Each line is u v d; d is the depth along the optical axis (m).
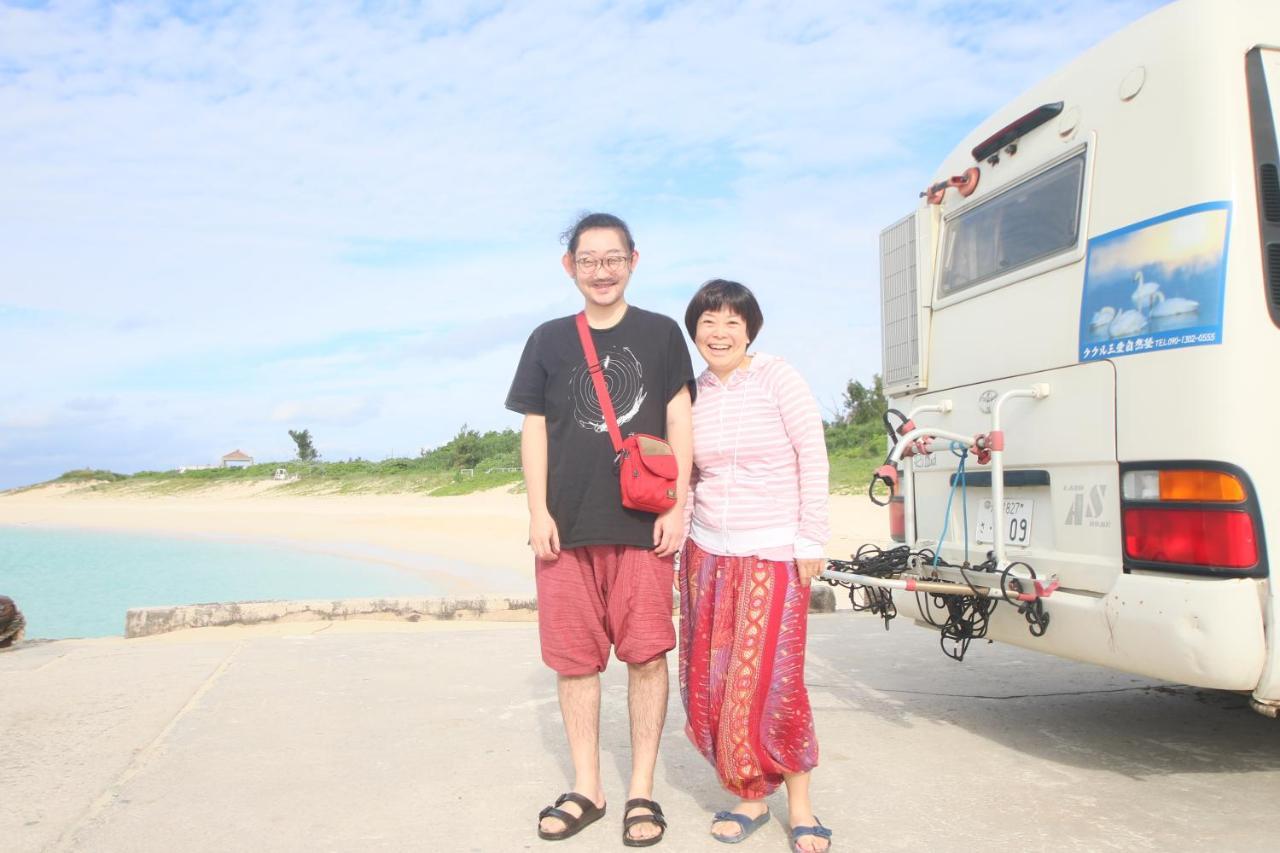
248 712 4.86
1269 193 3.36
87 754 4.18
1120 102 3.75
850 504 17.55
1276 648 3.16
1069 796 3.64
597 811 3.39
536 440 3.39
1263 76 3.42
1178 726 4.64
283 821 3.43
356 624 7.77
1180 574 3.37
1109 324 3.69
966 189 4.64
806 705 3.14
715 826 3.25
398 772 3.96
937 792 3.70
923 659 6.18
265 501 39.41
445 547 19.39
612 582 3.33
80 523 37.47
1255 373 3.26
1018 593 3.89
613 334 3.39
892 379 5.27
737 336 3.29
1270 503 3.22
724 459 3.26
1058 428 3.94
